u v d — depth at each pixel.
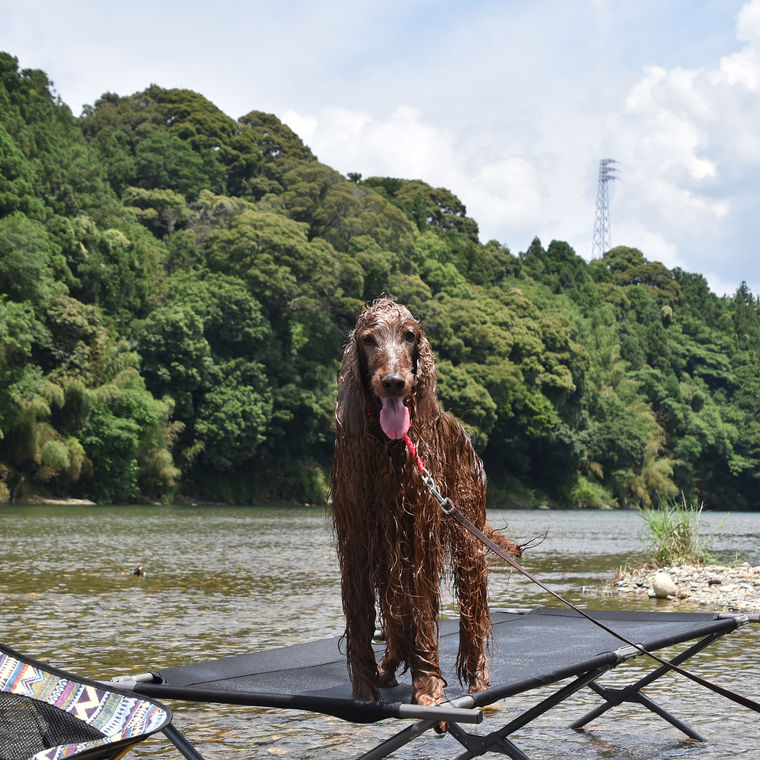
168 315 57.47
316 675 3.77
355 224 80.31
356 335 3.46
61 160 64.62
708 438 100.88
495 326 78.94
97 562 16.56
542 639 4.63
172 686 3.25
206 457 58.50
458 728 3.55
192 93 101.00
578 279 135.75
